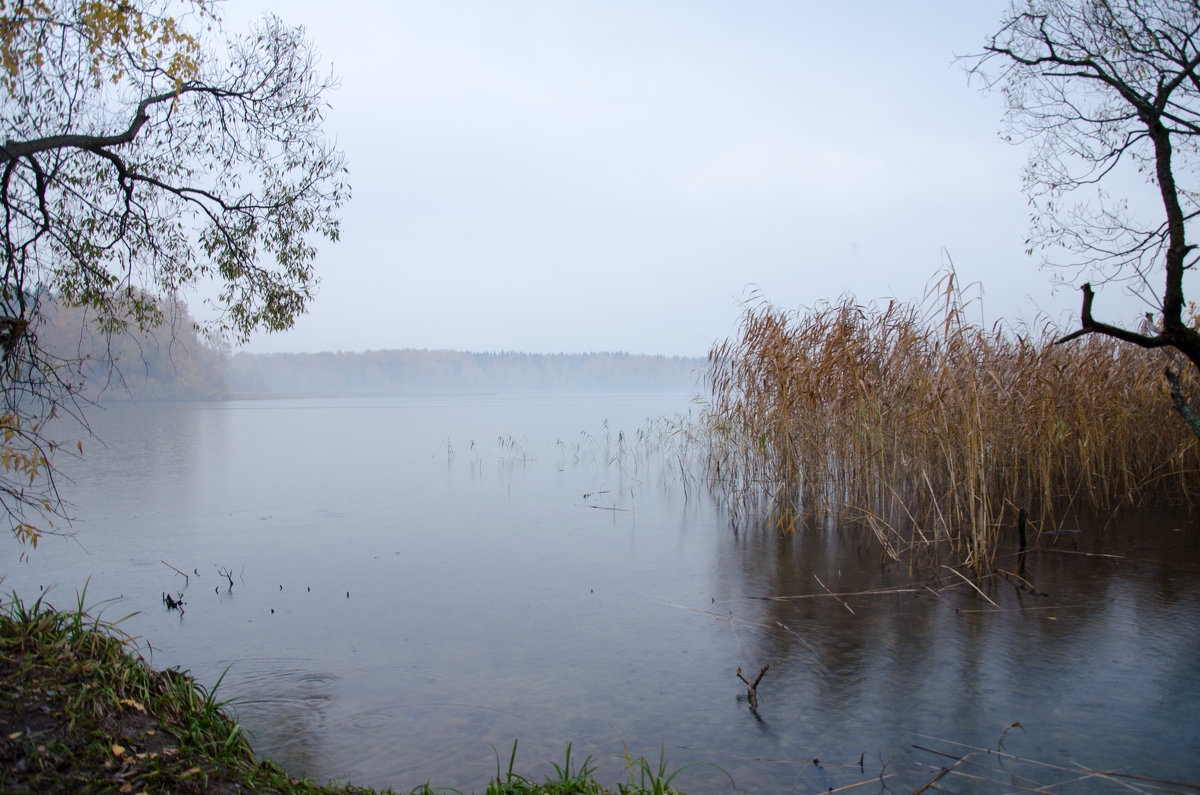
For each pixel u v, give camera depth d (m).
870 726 5.04
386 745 4.86
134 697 4.32
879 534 9.32
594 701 5.51
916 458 10.53
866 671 5.93
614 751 4.79
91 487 15.83
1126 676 5.65
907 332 10.30
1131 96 6.36
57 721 3.79
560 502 13.90
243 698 5.54
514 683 5.83
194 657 6.35
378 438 28.94
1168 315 5.70
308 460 21.11
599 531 11.34
